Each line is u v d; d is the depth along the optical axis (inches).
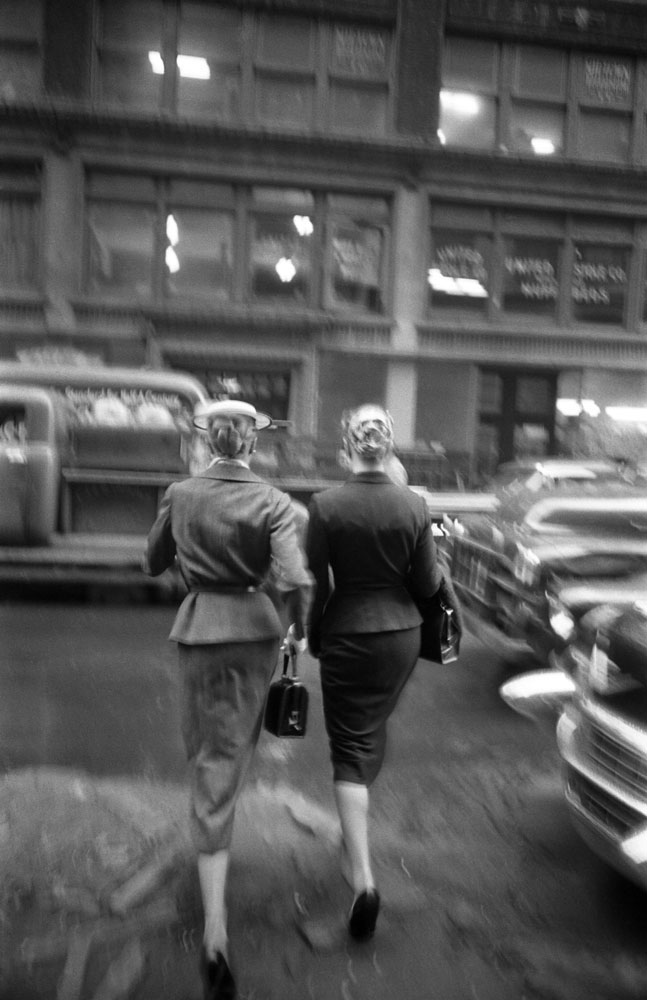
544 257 796.0
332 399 759.1
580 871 148.4
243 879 137.5
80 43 711.7
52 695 232.4
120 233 738.2
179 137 725.9
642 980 116.3
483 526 288.4
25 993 107.9
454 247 781.3
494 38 767.1
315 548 129.3
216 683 119.6
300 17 740.7
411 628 130.3
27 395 329.1
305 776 186.4
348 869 128.6
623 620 140.3
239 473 124.9
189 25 728.3
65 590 349.4
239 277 752.3
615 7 774.5
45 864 136.3
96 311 728.3
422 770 194.1
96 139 719.1
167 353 735.1
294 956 118.6
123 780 177.0
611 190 788.6
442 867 148.1
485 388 786.8
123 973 112.0
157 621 320.2
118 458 343.3
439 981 114.7
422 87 752.3
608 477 319.9
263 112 743.1
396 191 758.5
